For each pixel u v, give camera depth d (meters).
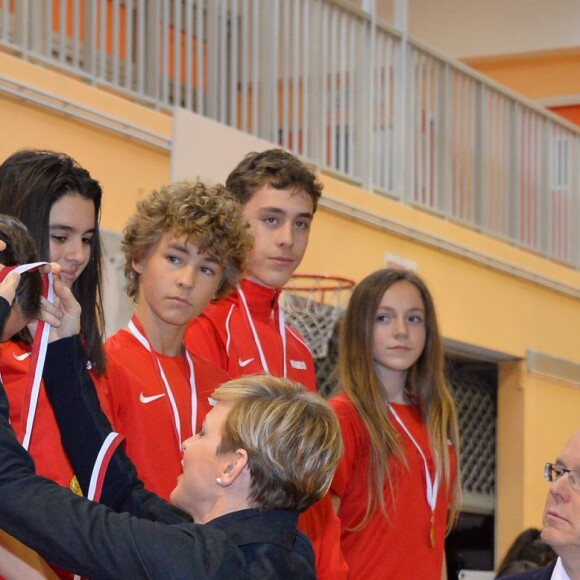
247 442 3.10
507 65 17.66
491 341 12.15
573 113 17.30
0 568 3.26
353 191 10.39
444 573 5.46
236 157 8.06
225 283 4.59
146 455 4.12
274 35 9.68
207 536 2.91
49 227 3.80
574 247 13.83
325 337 8.23
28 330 3.66
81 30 8.32
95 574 2.83
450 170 11.79
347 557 5.08
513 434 12.59
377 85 10.99
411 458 5.29
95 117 7.87
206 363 4.62
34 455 3.49
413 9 17.73
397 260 10.88
